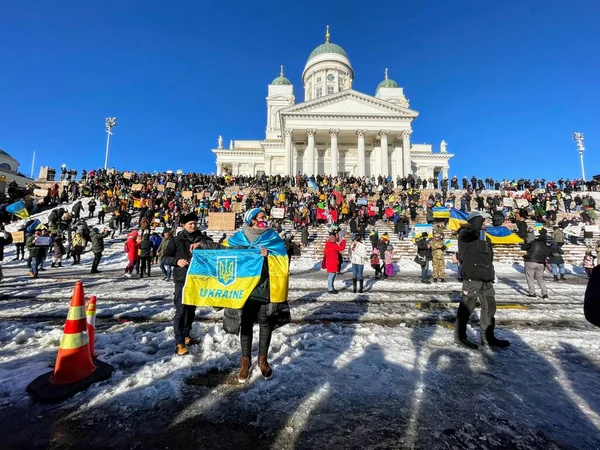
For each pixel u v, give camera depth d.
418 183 34.09
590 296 1.78
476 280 4.09
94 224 20.91
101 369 3.22
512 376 3.21
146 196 24.39
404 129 43.56
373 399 2.74
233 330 3.15
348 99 44.09
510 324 5.25
